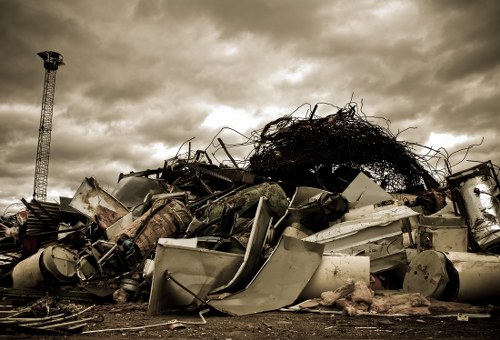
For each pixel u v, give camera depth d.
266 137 12.05
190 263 5.77
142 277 7.24
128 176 12.48
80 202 10.12
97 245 7.99
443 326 4.80
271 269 6.24
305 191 9.07
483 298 6.50
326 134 11.37
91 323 4.96
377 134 11.56
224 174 11.38
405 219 7.95
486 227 7.58
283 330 4.55
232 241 7.54
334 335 4.30
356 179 9.11
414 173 12.10
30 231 9.66
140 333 4.38
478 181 8.05
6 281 8.00
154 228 8.29
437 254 6.42
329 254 6.98
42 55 29.95
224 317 5.44
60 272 7.13
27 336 4.12
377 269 7.36
